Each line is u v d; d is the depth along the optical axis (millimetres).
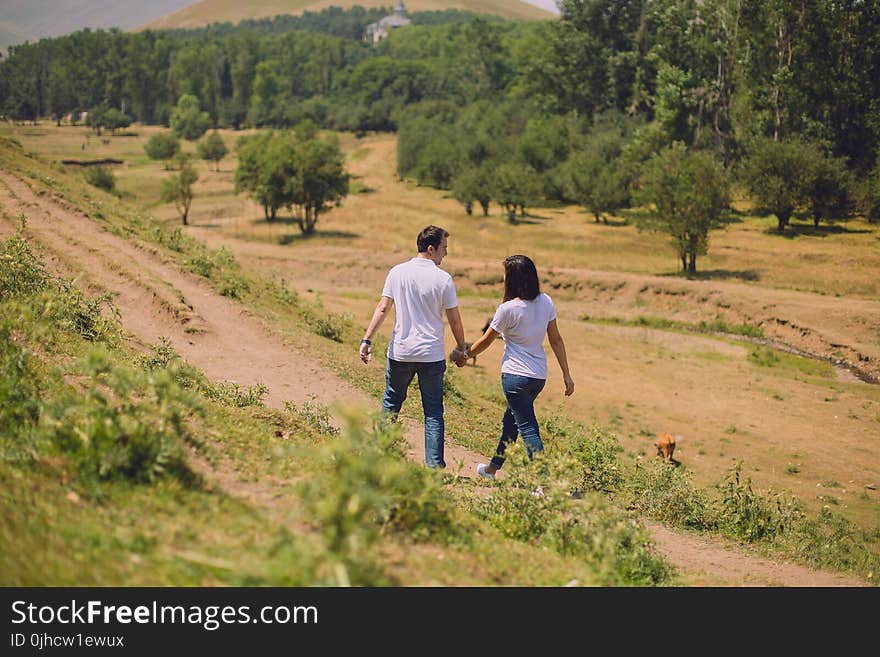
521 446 9938
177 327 21031
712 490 23234
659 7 143125
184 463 6660
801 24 105500
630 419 33438
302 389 17859
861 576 12281
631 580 7656
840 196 89438
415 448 14203
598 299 64125
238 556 5273
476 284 71438
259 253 84875
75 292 14227
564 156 146875
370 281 76625
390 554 5922
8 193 33281
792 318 53906
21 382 7891
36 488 5621
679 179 68875
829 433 33250
